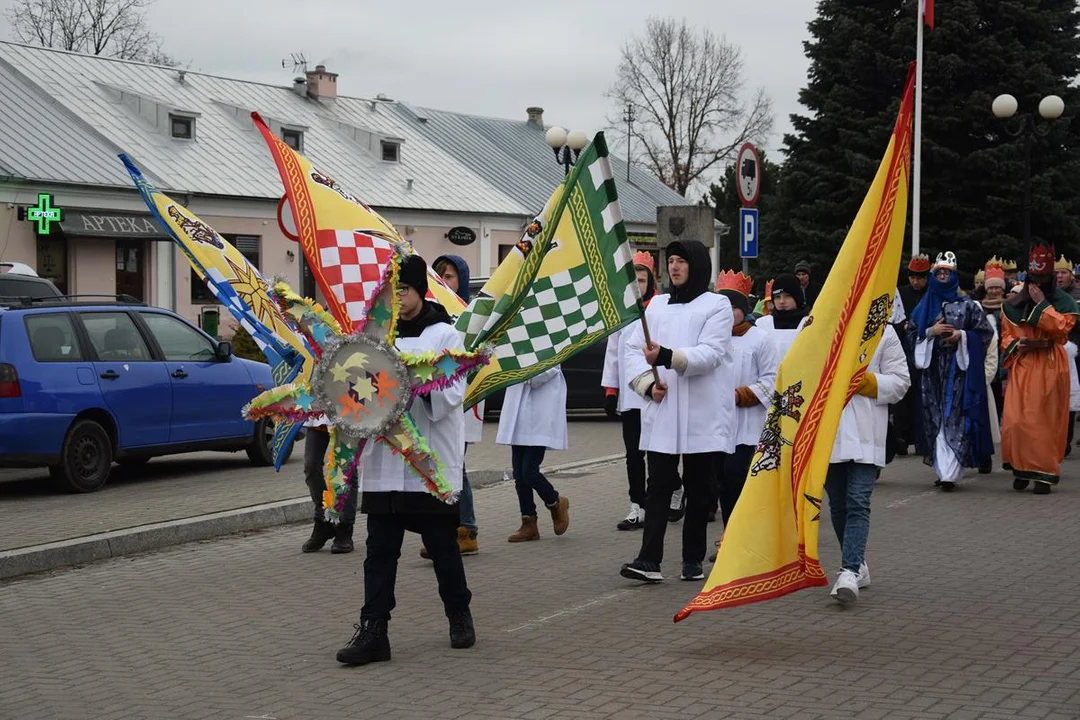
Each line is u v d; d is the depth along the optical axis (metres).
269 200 36.31
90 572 9.33
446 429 6.64
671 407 8.26
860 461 7.80
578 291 7.41
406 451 6.43
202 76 41.16
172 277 33.91
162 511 11.34
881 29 38.84
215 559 9.76
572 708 5.69
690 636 7.02
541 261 7.25
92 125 34.69
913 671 6.20
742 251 14.70
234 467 15.09
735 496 9.46
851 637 6.91
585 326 7.44
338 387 6.48
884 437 7.95
